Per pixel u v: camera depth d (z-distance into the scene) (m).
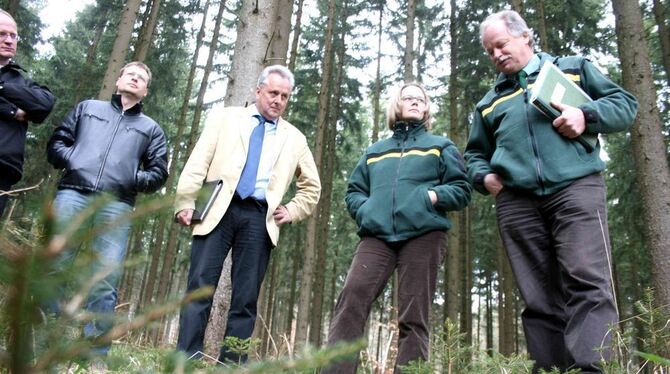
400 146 3.21
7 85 2.95
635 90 5.97
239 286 2.83
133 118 3.36
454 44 13.12
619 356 1.95
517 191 2.57
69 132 3.23
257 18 5.32
